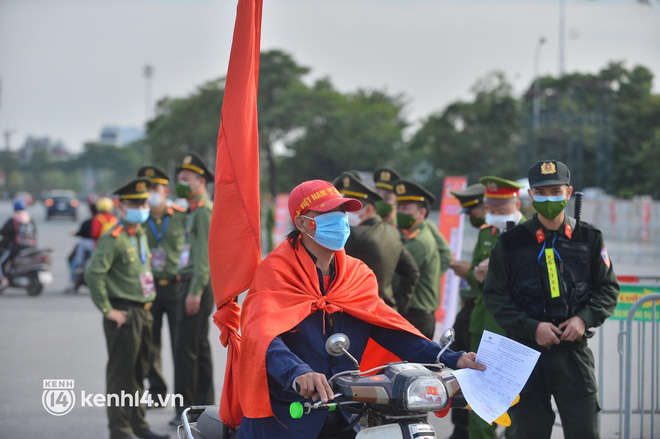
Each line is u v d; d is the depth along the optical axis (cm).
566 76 8119
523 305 675
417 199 976
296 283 514
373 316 520
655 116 6412
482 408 475
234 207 578
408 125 10662
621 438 869
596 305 657
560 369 655
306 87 9931
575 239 670
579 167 6406
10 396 1160
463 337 943
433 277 982
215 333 1744
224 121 593
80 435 974
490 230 868
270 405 484
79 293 2422
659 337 845
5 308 2061
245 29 599
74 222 8094
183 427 589
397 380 448
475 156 7925
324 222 512
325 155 9400
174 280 1141
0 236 2566
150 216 1147
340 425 505
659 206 3653
